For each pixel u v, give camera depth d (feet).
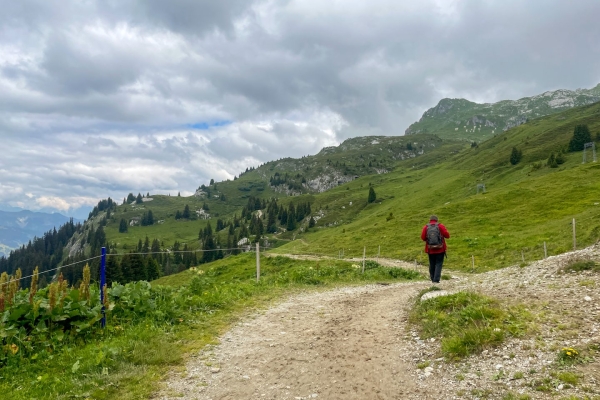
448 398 18.31
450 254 146.72
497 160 501.56
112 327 30.35
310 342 28.60
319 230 615.98
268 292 50.29
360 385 20.84
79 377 22.35
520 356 20.44
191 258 574.97
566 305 25.91
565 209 195.93
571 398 15.70
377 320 33.42
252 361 25.38
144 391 20.88
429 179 644.27
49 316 28.25
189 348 27.91
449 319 27.58
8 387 21.39
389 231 238.89
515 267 50.24
